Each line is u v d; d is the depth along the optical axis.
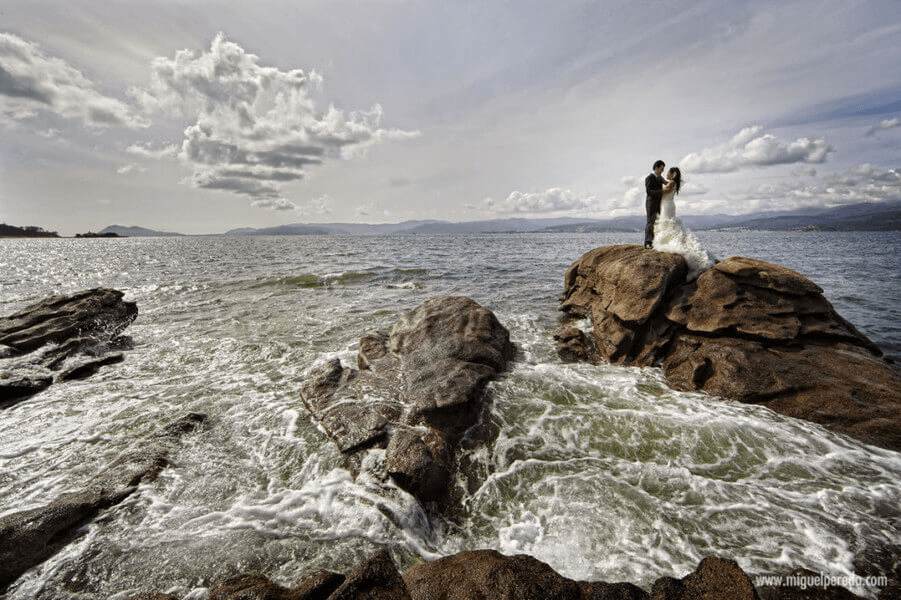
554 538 4.09
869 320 12.33
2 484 5.03
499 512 4.56
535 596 3.05
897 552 3.71
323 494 4.76
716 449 5.46
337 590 3.11
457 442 5.88
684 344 8.48
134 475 4.96
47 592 3.43
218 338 11.50
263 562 3.78
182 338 11.57
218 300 16.91
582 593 3.12
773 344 7.89
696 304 8.98
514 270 25.53
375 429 5.77
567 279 13.97
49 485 5.03
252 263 33.94
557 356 9.40
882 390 6.38
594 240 94.38
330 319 13.35
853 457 5.23
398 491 4.73
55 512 4.14
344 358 9.63
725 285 8.99
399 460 5.00
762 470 5.04
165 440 5.87
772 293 8.64
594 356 9.34
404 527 4.28
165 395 7.78
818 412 6.18
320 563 3.79
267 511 4.48
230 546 3.96
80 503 4.36
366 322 12.87
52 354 9.88
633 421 6.15
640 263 9.91
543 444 5.77
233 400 7.47
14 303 18.20
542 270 25.47
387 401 6.57
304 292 18.56
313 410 6.71
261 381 8.43
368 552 3.95
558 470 5.18
